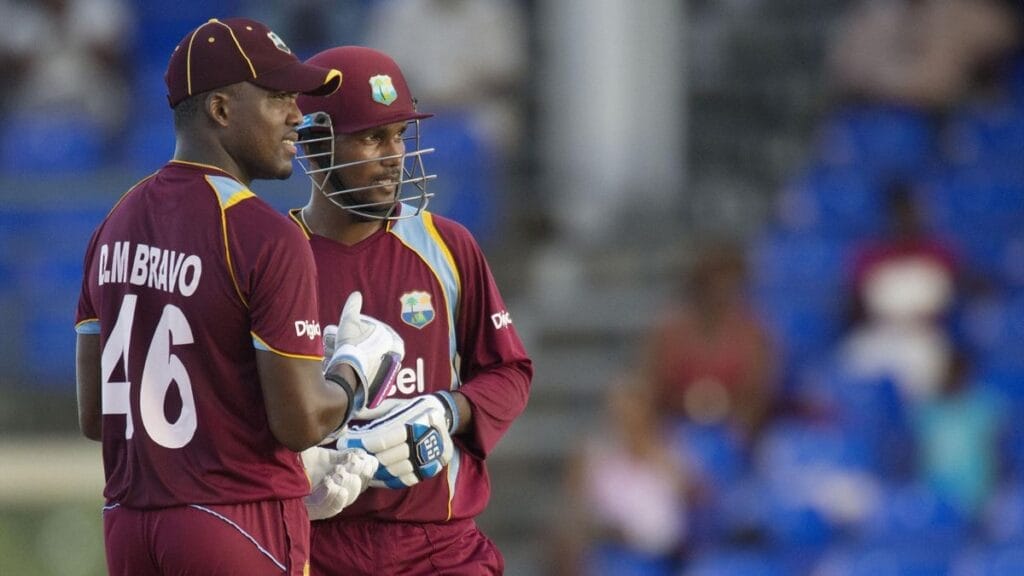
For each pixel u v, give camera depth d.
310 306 13.12
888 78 41.78
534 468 34.16
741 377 31.77
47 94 44.31
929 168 40.19
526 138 44.97
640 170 39.62
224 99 13.26
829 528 29.73
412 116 14.59
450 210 38.75
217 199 13.13
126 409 13.38
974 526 29.94
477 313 15.40
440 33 41.09
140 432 13.24
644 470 29.91
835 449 31.12
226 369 13.08
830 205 38.91
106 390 13.57
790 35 47.97
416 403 14.57
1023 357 33.59
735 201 42.50
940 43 41.66
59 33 44.94
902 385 32.22
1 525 38.03
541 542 32.41
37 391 38.66
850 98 42.62
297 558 13.46
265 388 12.98
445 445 14.55
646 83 39.53
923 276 34.00
